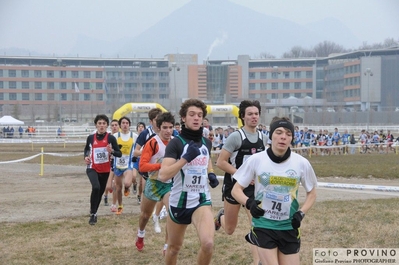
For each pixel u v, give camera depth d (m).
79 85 100.62
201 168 5.91
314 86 106.94
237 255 7.54
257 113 6.84
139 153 9.45
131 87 102.00
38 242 8.54
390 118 77.75
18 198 13.86
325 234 8.79
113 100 91.19
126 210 11.80
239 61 109.06
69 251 7.97
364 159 27.92
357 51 98.25
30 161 28.25
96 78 101.19
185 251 7.84
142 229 7.91
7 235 9.07
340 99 89.88
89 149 10.10
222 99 105.75
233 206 6.87
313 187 5.21
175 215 5.93
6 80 97.44
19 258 7.57
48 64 102.25
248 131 6.89
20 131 52.56
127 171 10.98
